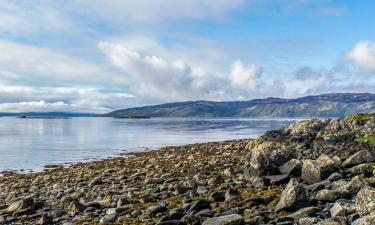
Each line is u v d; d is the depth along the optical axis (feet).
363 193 42.47
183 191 66.54
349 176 64.75
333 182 58.03
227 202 54.39
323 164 64.80
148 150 219.82
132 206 58.70
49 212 59.52
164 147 226.17
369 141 110.63
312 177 64.59
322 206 47.85
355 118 134.62
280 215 47.19
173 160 131.54
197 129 528.63
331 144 112.78
